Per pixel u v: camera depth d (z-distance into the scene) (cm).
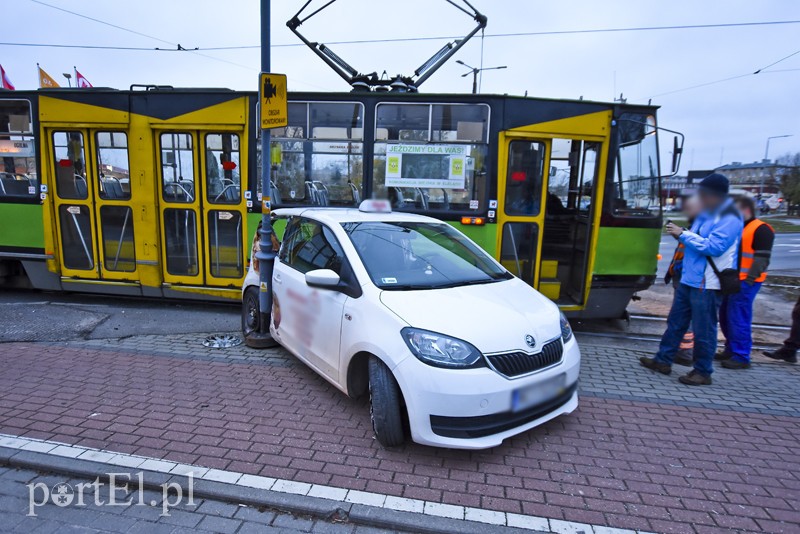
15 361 512
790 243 2150
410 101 620
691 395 461
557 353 357
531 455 351
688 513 291
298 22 722
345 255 408
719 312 550
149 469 320
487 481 318
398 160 632
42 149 696
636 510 293
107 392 439
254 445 354
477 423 319
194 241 689
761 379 507
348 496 297
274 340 555
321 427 382
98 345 565
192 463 329
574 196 683
